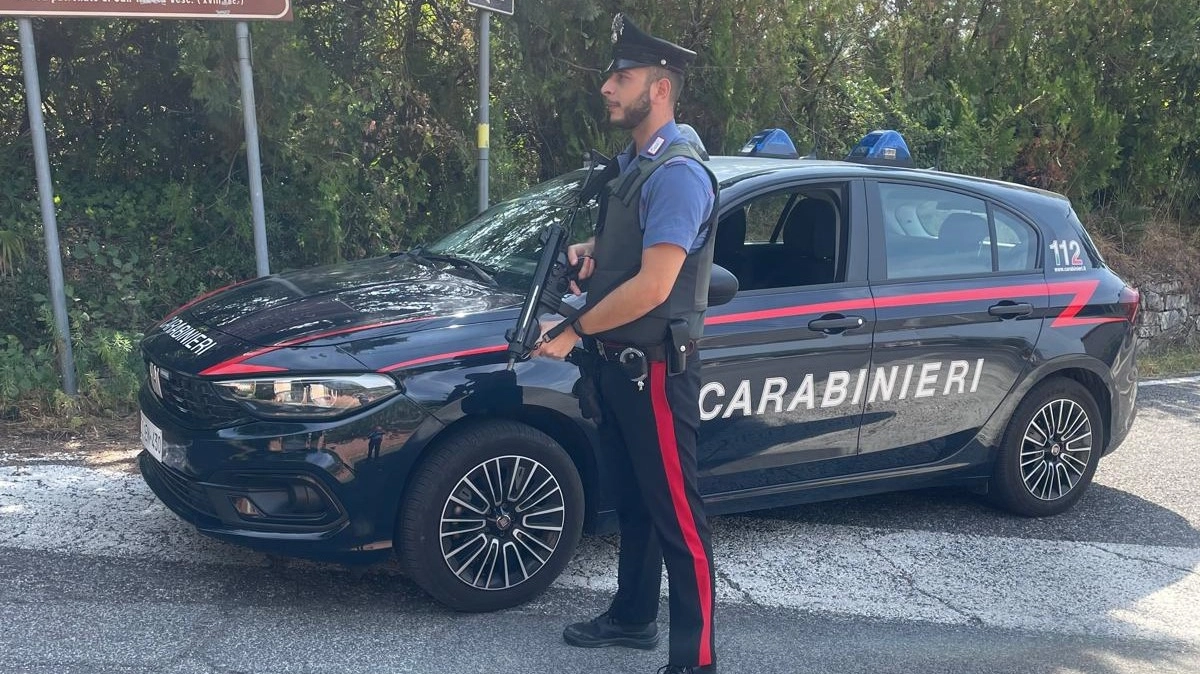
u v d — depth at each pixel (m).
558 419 3.72
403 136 7.74
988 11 10.68
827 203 4.41
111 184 7.26
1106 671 3.54
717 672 3.36
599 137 8.16
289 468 3.37
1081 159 10.58
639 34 2.91
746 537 4.60
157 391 3.77
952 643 3.69
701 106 8.73
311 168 7.21
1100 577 4.36
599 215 3.07
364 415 3.39
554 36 7.66
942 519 4.96
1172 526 5.02
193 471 3.46
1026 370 4.74
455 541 3.59
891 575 4.26
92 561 3.94
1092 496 5.42
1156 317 10.14
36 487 4.70
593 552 4.30
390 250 7.64
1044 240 4.88
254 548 3.45
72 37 6.96
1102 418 5.12
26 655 3.22
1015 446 4.84
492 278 4.09
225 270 7.16
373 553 3.50
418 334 3.56
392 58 7.62
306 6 7.34
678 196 2.86
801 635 3.69
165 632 3.42
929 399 4.52
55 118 7.24
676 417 3.06
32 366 5.95
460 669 3.29
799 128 9.66
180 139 7.31
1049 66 10.86
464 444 3.53
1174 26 10.75
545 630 3.59
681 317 3.00
